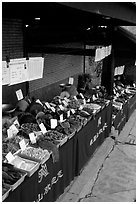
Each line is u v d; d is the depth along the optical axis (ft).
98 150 16.70
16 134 10.18
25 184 7.84
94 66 26.17
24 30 13.25
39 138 10.43
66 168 11.37
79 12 9.13
